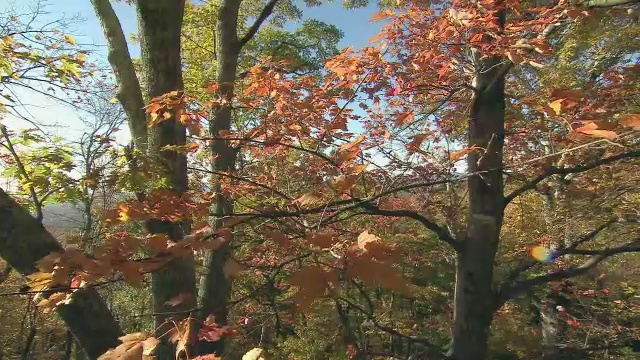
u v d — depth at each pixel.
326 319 8.23
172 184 2.88
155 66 3.21
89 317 2.75
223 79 5.06
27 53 4.38
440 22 2.63
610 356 6.25
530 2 3.36
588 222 5.99
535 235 8.27
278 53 9.00
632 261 8.65
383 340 9.61
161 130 3.06
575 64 5.72
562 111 1.67
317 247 1.12
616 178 4.84
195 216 2.18
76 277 1.45
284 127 2.80
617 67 3.45
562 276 3.18
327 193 2.55
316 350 8.90
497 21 2.78
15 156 3.45
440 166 2.48
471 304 3.20
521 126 3.36
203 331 1.64
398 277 0.84
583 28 3.63
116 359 1.13
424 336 10.39
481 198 3.18
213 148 4.02
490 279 3.21
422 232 9.01
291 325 9.81
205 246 1.43
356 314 4.82
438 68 3.18
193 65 9.79
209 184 3.84
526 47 2.32
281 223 1.93
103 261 1.34
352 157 2.04
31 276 1.38
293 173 3.41
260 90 2.79
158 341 1.21
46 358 12.54
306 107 2.76
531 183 3.09
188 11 9.00
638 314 6.80
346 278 0.86
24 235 2.61
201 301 4.18
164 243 1.43
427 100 3.45
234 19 5.09
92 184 2.56
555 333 7.34
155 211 1.99
